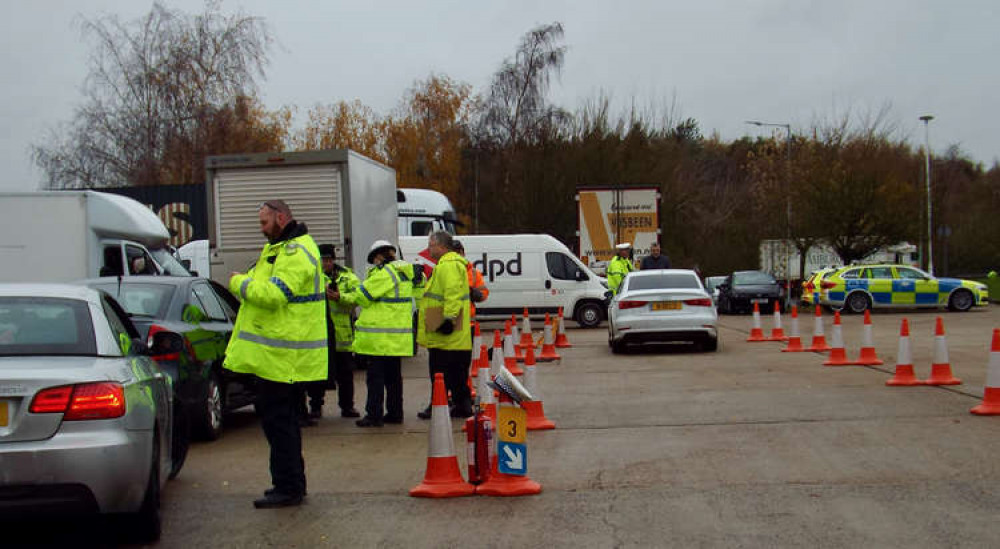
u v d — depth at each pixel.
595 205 27.72
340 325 11.44
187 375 9.07
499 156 48.31
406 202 26.56
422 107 50.69
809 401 11.10
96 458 5.32
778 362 15.80
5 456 5.19
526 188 43.75
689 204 46.25
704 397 11.74
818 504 6.54
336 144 50.19
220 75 34.31
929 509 6.34
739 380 13.36
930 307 34.41
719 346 19.50
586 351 19.17
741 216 50.53
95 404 5.40
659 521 6.23
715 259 50.72
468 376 10.85
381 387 10.62
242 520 6.57
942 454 8.02
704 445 8.72
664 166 43.41
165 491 7.55
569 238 43.22
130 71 34.19
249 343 6.69
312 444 9.55
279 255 6.70
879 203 38.06
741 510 6.45
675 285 17.98
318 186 15.45
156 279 9.95
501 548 5.75
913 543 5.62
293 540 6.04
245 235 15.49
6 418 5.28
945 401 10.80
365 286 10.38
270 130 40.97
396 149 49.91
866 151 39.16
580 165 42.97
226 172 15.54
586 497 6.94
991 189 61.44
